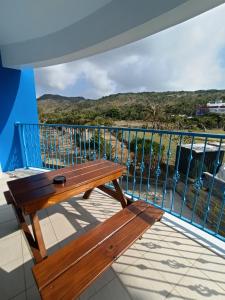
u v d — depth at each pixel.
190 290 1.25
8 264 1.47
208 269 1.42
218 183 3.75
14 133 4.05
